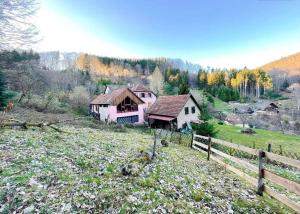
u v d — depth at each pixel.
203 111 35.69
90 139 12.98
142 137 19.34
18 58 18.97
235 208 5.52
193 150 14.95
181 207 5.18
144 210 4.82
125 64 146.38
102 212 4.58
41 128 13.75
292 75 129.75
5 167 6.09
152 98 58.50
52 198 4.83
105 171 7.03
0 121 11.95
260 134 35.88
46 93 43.25
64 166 6.98
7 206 4.36
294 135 38.06
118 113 35.00
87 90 60.62
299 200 6.96
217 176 8.34
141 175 7.00
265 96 102.75
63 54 160.50
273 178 5.77
